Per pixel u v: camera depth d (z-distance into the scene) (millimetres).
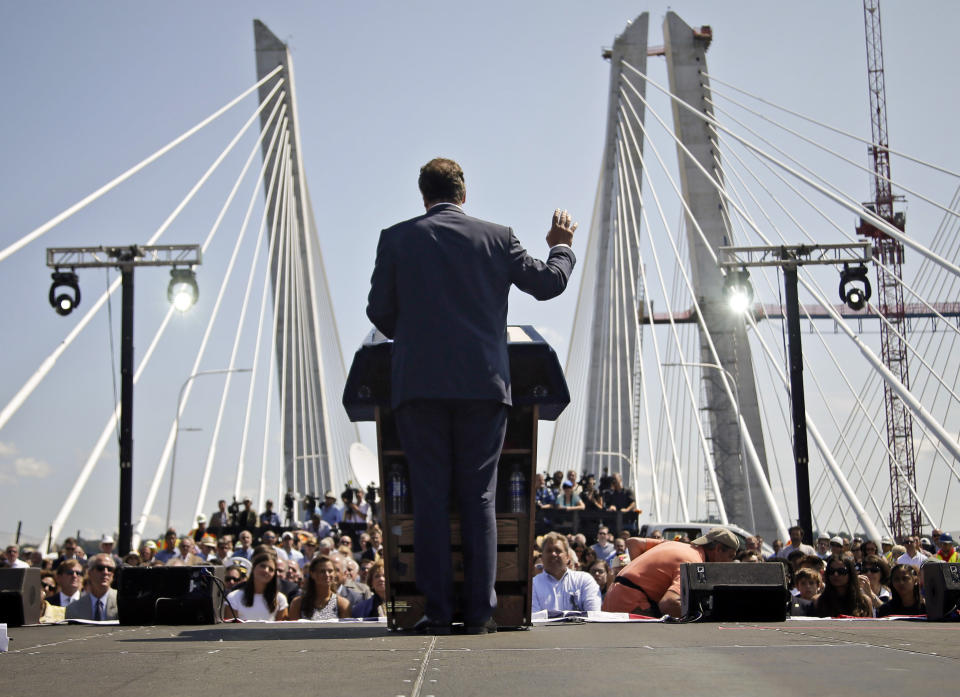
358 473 43938
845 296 24875
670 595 8570
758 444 56000
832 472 33688
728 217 56312
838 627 5477
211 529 32781
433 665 3861
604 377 61812
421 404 5613
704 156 57000
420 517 5656
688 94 57844
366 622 6879
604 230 64312
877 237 93688
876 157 93750
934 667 3648
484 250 5766
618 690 3248
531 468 6109
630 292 58500
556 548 10195
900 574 10828
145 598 6770
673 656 4020
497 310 5758
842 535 43438
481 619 5625
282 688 3391
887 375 28203
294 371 54344
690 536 25359
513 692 3240
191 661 4066
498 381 5613
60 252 22203
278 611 10633
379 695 3219
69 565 11953
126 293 21969
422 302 5652
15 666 3963
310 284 60656
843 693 3133
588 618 7336
